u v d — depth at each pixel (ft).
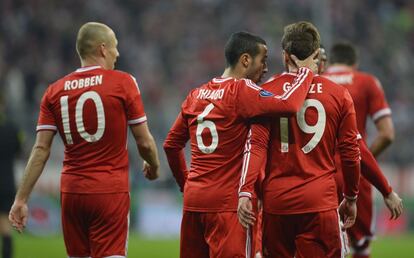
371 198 98.12
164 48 312.09
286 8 332.19
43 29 301.02
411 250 168.45
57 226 211.61
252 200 68.69
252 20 325.83
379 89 98.53
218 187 69.62
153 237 202.80
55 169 219.82
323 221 69.15
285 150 69.92
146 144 74.84
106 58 75.72
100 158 73.97
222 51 313.73
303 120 69.77
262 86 71.82
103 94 73.72
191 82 297.94
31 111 238.07
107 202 73.67
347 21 330.34
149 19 321.11
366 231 98.48
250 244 69.56
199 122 70.95
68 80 74.90
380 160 252.21
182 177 76.13
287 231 70.59
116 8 321.11
